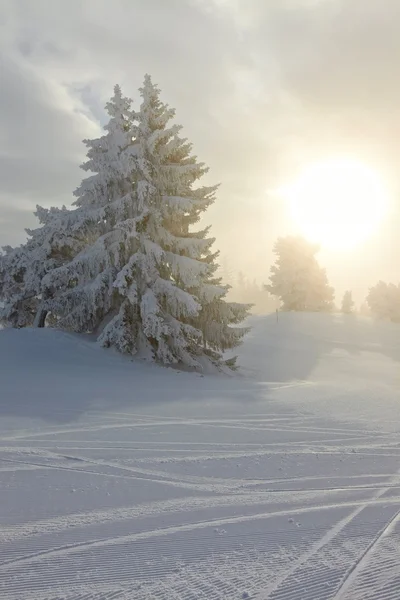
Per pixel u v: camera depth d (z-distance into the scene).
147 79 23.92
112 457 7.41
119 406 12.05
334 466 7.36
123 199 23.33
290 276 65.75
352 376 28.25
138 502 5.48
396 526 4.93
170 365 23.34
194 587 3.64
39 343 21.55
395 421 11.67
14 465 6.78
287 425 10.66
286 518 5.11
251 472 6.89
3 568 3.88
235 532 4.69
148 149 23.52
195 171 24.08
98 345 22.34
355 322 56.66
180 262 22.66
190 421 10.68
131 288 21.97
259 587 3.66
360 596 3.56
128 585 3.66
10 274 27.33
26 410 10.80
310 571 3.92
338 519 5.11
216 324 24.89
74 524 4.79
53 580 3.71
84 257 23.17
